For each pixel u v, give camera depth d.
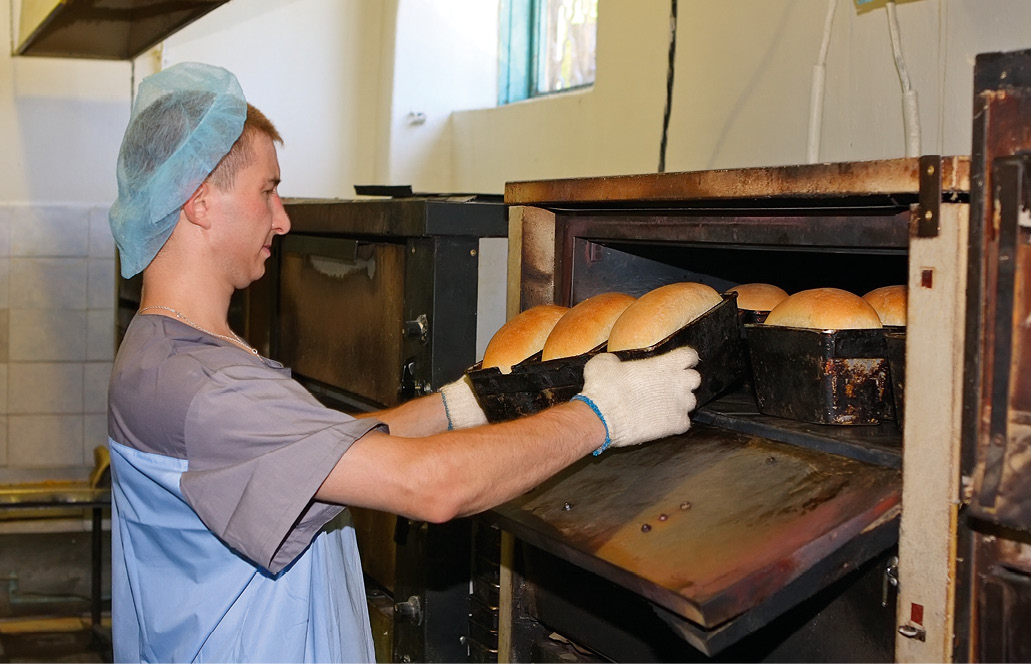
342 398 2.03
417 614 1.69
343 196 4.07
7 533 3.96
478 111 3.63
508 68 3.70
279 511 1.00
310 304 2.15
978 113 0.86
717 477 1.07
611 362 1.08
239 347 1.19
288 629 1.15
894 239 0.98
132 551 1.18
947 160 0.88
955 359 0.89
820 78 1.80
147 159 1.11
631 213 1.34
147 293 1.18
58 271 3.84
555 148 3.05
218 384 1.04
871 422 1.09
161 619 1.15
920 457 0.92
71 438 3.91
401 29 3.80
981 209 0.86
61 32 3.01
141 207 1.12
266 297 2.40
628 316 1.15
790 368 1.11
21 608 3.25
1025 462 0.84
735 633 0.85
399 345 1.73
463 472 0.99
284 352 2.32
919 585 0.93
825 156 1.91
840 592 1.03
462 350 1.63
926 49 1.67
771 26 2.05
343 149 4.05
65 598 3.34
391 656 1.78
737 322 1.19
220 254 1.18
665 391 1.07
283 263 2.30
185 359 1.07
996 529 0.88
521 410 1.17
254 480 1.01
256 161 1.18
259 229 1.20
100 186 3.86
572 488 1.17
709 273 1.61
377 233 1.73
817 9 1.92
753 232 1.16
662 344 1.10
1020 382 0.84
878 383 1.08
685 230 1.25
